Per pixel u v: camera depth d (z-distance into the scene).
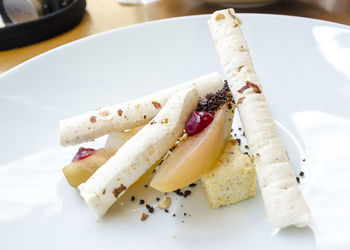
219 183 0.19
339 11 0.33
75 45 0.29
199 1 0.38
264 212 0.19
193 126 0.20
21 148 0.23
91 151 0.22
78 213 0.20
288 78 0.26
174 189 0.20
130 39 0.29
